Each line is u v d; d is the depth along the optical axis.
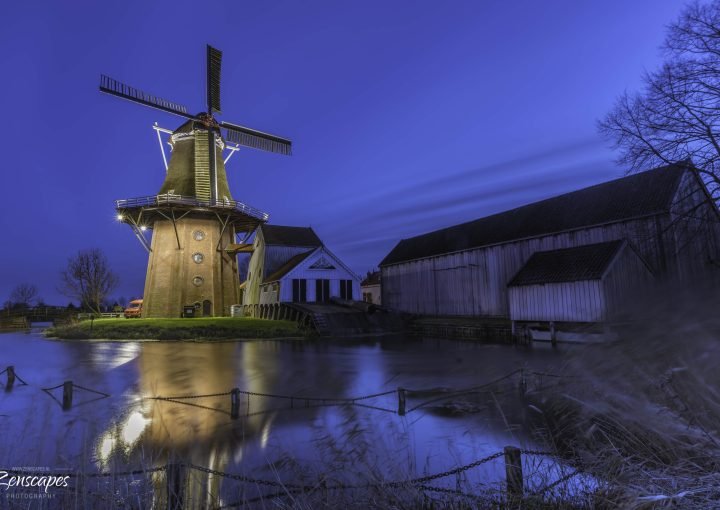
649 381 6.77
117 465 5.79
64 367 15.14
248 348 20.80
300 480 4.89
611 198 24.27
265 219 43.16
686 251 20.61
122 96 37.59
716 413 4.69
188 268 38.25
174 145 42.38
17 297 81.75
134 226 39.75
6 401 10.05
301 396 10.00
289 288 33.00
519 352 17.25
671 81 15.71
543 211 28.70
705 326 12.45
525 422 7.12
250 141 45.62
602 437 5.25
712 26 14.81
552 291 21.61
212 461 5.95
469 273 31.86
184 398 9.69
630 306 19.47
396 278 39.91
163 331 26.39
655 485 3.20
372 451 5.72
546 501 3.51
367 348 20.44
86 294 52.69
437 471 5.24
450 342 22.92
